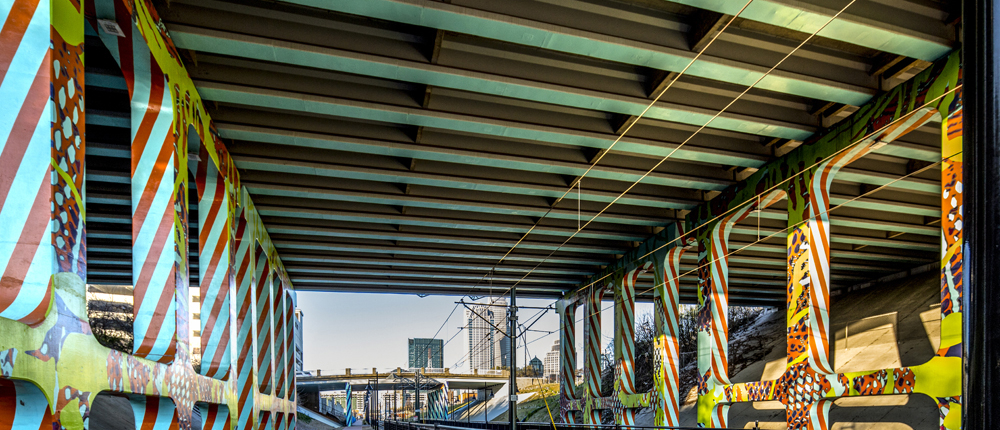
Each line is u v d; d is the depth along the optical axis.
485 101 16.06
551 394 65.81
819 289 17.06
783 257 31.00
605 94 14.70
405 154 17.92
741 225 25.72
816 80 14.16
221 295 15.77
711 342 21.56
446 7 11.49
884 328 31.23
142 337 11.24
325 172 18.98
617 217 23.61
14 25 7.27
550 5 12.30
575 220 25.20
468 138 18.08
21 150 7.23
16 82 7.25
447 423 38.19
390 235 25.22
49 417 7.28
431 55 13.24
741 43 13.69
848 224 25.73
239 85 13.97
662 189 22.28
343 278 33.16
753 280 37.25
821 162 16.73
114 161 17.66
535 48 14.07
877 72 14.53
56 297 7.41
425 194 21.48
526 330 26.22
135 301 11.25
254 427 19.00
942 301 13.12
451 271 32.34
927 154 17.53
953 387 12.66
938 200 22.80
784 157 18.31
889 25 12.25
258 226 22.12
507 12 11.91
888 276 38.44
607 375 58.16
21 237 7.18
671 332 24.73
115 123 14.79
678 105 15.35
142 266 11.33
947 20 12.77
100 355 8.67
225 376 15.55
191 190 18.20
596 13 12.59
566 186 21.02
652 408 25.70
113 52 10.64
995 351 2.14
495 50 13.95
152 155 11.52
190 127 13.42
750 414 28.47
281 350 28.67
